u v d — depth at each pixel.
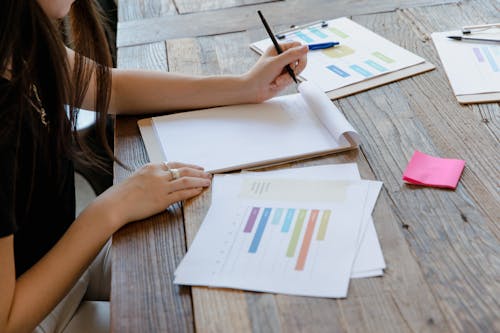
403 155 1.02
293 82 1.27
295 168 1.01
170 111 1.22
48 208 1.09
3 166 0.85
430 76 1.23
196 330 0.75
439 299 0.75
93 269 1.28
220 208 0.94
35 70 0.99
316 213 0.90
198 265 0.83
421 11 1.49
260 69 1.20
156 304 0.79
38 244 1.07
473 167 0.97
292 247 0.84
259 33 1.47
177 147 1.09
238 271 0.82
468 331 0.71
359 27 1.44
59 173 1.09
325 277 0.79
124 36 1.52
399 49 1.33
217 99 1.21
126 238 0.91
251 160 1.03
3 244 0.85
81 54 1.16
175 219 0.93
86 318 1.15
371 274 0.79
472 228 0.85
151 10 1.64
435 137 1.05
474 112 1.11
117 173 1.06
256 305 0.77
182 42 1.47
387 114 1.13
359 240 0.84
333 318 0.74
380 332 0.72
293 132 1.10
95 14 1.15
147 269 0.85
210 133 1.12
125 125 1.20
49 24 0.94
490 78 1.20
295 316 0.75
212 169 1.03
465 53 1.29
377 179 0.96
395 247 0.83
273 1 1.62
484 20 1.42
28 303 0.89
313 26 1.48
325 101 1.13
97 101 1.18
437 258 0.81
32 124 0.97
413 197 0.92
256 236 0.87
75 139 1.21
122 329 0.76
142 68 1.37
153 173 0.99
